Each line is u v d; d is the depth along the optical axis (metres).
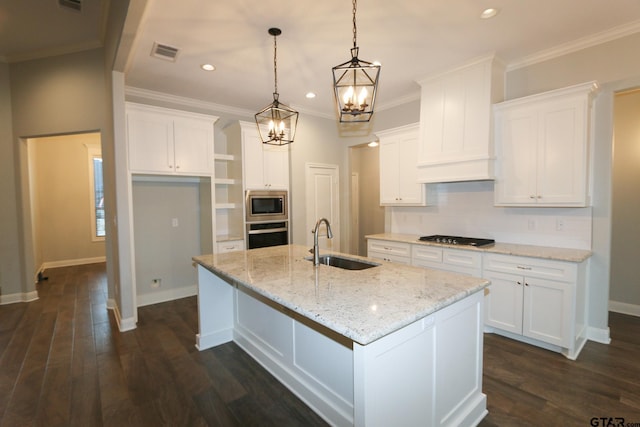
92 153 6.73
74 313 3.88
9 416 2.03
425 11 2.48
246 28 2.68
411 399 1.52
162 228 4.33
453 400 1.79
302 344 2.18
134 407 2.11
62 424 1.96
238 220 4.47
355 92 1.91
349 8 2.43
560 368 2.50
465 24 2.67
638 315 3.50
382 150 4.44
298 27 2.68
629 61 2.73
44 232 6.30
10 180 4.21
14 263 4.28
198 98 4.41
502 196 3.23
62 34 3.67
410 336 1.49
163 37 2.81
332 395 1.96
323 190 5.34
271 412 2.07
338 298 1.63
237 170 4.46
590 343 2.91
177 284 4.46
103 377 2.47
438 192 4.12
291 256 2.80
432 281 1.94
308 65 3.40
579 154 2.77
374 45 3.00
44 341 3.10
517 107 3.11
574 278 2.58
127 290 3.38
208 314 2.96
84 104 3.98
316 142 5.23
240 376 2.48
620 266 3.62
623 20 2.62
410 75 3.69
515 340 2.99
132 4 2.06
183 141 3.92
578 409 2.02
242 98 4.42
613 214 3.64
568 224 3.07
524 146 3.08
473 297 1.90
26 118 4.12
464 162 3.37
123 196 3.35
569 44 2.99
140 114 3.61
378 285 1.86
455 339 1.77
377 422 1.36
